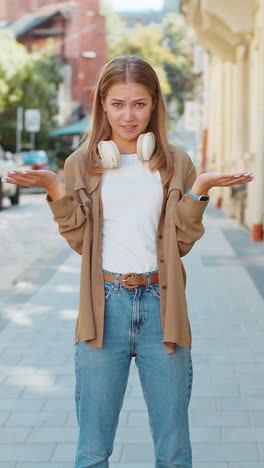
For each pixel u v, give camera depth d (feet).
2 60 115.65
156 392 8.30
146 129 8.80
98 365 8.24
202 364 16.26
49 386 15.01
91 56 173.68
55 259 32.53
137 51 205.98
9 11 181.37
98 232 8.38
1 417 13.30
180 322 8.17
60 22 168.76
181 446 8.34
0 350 17.71
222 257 31.45
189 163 8.80
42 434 12.51
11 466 11.30
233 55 51.16
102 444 8.36
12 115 118.73
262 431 12.48
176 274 8.21
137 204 8.41
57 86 140.97
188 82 202.28
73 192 8.63
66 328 19.80
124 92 8.29
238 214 43.39
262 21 34.45
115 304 8.25
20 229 45.19
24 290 25.27
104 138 8.75
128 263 8.30
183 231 8.30
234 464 11.23
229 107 54.95
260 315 20.75
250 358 16.62
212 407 13.64
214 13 40.34
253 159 38.83
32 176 8.15
